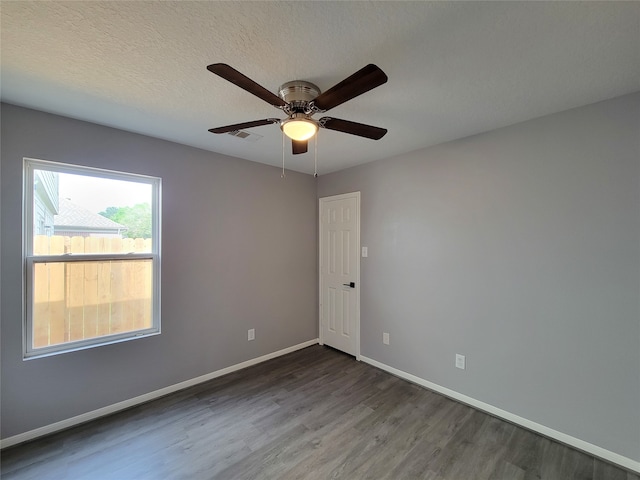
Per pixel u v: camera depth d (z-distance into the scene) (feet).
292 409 7.99
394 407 8.11
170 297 8.84
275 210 11.60
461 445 6.60
